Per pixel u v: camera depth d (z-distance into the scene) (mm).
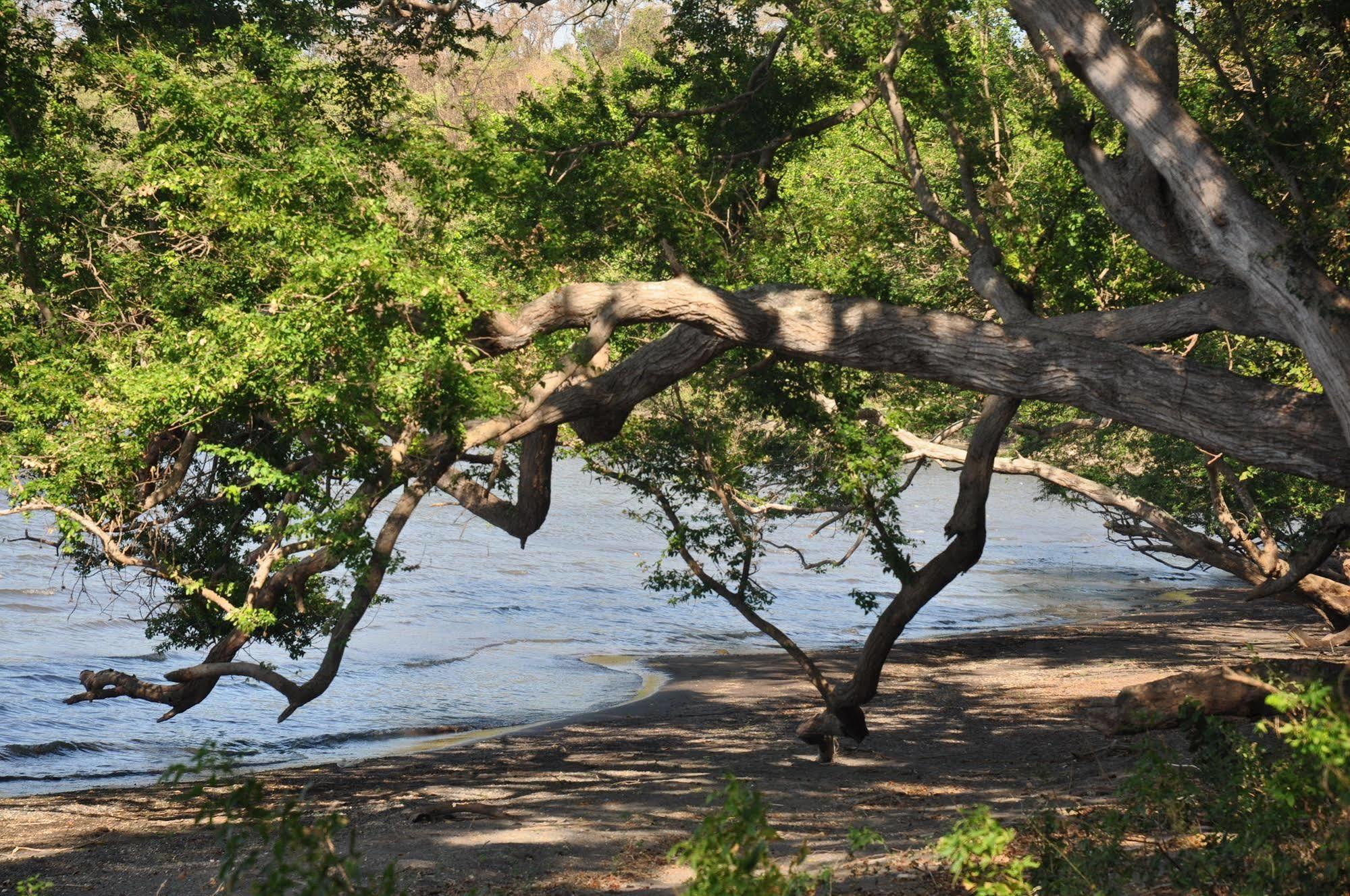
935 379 14250
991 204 20875
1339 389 11789
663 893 12359
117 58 18188
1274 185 14297
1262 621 53812
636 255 22984
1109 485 41406
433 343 13625
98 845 18250
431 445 14836
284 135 17031
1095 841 8219
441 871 14164
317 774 26578
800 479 25188
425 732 34094
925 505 96250
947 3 19156
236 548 21922
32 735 31859
